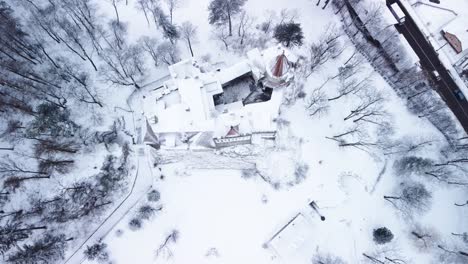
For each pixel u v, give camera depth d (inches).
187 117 2358.5
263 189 2827.3
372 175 2888.8
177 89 2493.8
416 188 2785.4
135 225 2763.3
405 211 2790.4
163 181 2864.2
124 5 3179.1
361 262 2723.9
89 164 2881.4
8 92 2928.2
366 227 2800.2
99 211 2800.2
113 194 2839.6
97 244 2736.2
